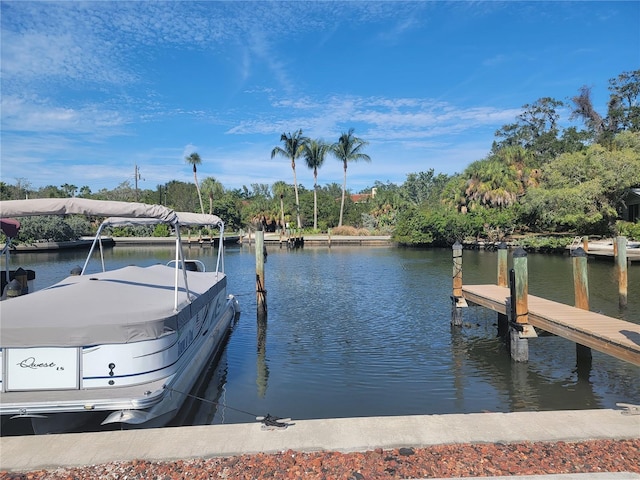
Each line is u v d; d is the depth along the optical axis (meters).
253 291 19.34
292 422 4.74
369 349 10.67
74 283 7.79
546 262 28.58
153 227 63.53
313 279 22.77
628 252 24.62
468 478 3.64
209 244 53.69
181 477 3.77
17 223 10.35
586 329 7.88
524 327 9.39
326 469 3.86
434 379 8.68
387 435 4.43
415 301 16.56
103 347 5.80
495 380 8.59
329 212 69.69
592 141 56.84
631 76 55.94
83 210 6.41
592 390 8.05
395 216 62.97
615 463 3.88
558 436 4.39
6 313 6.04
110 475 3.81
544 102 64.88
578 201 33.47
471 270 25.80
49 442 4.35
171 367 6.46
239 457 4.08
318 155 61.59
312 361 9.84
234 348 10.84
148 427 5.98
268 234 63.12
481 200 46.47
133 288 7.68
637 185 35.50
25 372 5.68
